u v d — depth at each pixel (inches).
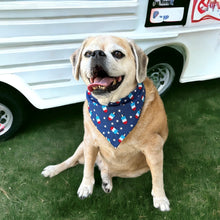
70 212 31.0
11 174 35.5
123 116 26.7
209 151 39.2
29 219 30.3
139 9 35.4
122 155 29.7
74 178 35.1
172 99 50.6
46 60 34.4
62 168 35.0
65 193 33.2
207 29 41.3
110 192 33.3
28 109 44.8
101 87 24.7
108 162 32.0
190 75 46.6
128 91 26.3
